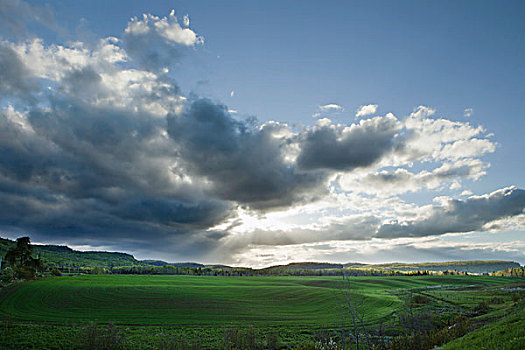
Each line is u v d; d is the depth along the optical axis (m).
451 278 179.75
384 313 63.81
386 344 41.97
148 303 75.38
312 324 56.72
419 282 156.75
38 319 57.03
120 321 57.53
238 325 55.91
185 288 101.62
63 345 39.41
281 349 41.72
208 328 53.31
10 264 135.50
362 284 139.50
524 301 49.34
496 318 44.66
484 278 184.50
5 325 50.62
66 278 123.62
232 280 152.75
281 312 68.00
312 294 90.75
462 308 68.06
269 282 141.88
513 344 18.05
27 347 38.41
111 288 96.25
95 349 38.47
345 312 65.25
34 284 98.25
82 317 59.94
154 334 48.09
